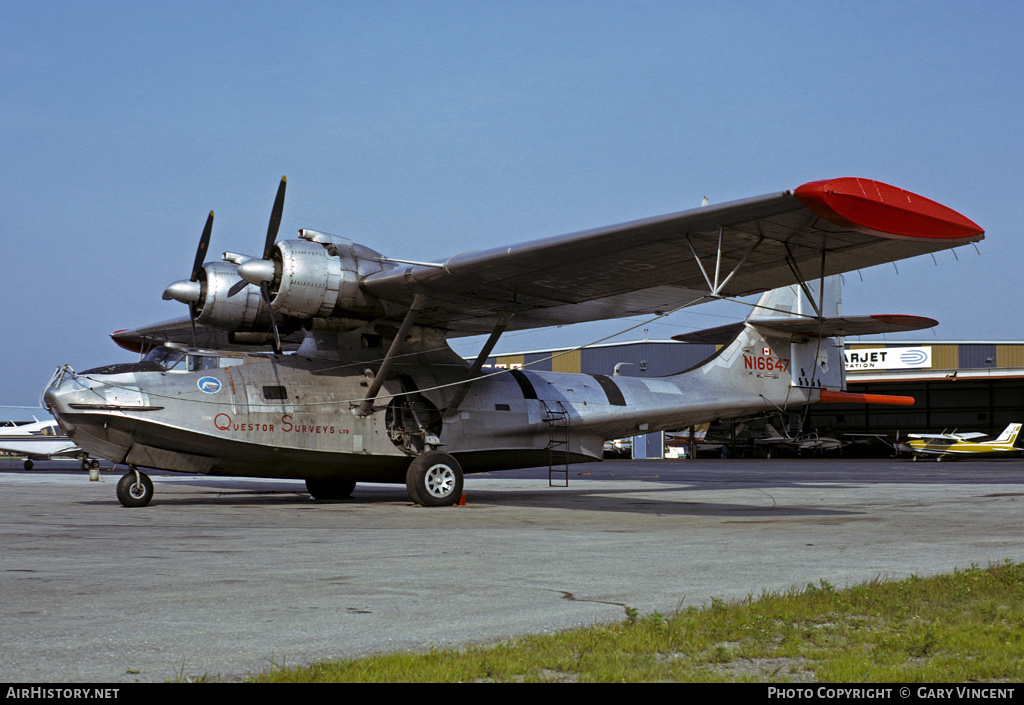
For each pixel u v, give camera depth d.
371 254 16.27
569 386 19.48
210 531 11.24
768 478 29.64
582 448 19.62
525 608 6.09
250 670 4.41
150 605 6.05
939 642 5.20
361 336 17.41
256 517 13.63
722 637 5.30
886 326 19.14
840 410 70.75
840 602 6.27
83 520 12.77
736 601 6.39
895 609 6.11
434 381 17.70
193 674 4.33
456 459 17.72
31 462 38.22
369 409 16.70
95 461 27.36
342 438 16.38
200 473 16.16
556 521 13.17
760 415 22.42
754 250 12.83
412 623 5.58
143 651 4.76
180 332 21.06
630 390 20.11
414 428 17.17
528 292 15.85
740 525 12.52
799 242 12.56
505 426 18.19
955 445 54.56
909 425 68.56
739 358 21.50
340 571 7.75
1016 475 31.75
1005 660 4.80
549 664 4.61
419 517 13.91
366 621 5.62
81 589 6.66
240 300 17.30
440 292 15.67
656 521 13.22
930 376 55.91
